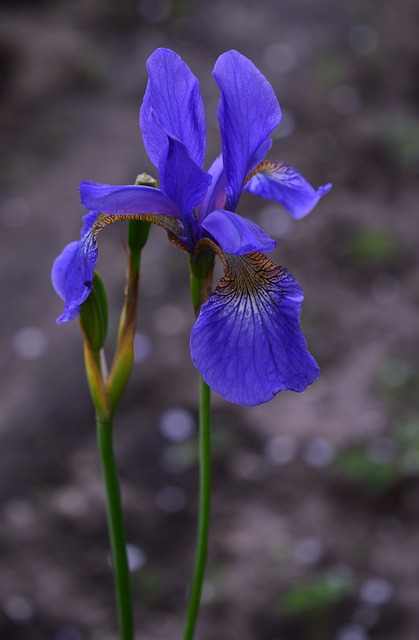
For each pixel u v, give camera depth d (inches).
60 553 28.1
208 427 16.6
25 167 47.8
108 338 35.9
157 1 64.4
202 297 16.2
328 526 29.2
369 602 26.4
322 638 25.5
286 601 26.6
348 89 54.5
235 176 16.1
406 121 51.7
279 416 33.5
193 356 15.0
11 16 61.1
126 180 46.3
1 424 32.6
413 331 37.5
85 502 29.9
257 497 30.3
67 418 33.1
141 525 29.3
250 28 62.1
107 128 51.2
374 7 64.0
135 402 34.1
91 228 16.0
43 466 31.1
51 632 25.6
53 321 37.7
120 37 60.5
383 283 40.5
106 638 25.5
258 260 15.5
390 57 57.6
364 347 36.9
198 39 60.6
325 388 34.9
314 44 59.6
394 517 29.5
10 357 35.7
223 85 15.7
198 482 30.9
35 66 55.7
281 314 15.1
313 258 41.8
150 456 31.8
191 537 29.0
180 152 15.6
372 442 31.9
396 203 45.9
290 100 53.2
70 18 61.7
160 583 27.4
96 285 16.5
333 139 50.1
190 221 16.1
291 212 17.7
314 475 30.9
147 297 39.0
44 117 52.0
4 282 39.8
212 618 26.3
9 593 26.5
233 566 27.9
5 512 29.2
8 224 43.6
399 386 34.5
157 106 15.6
